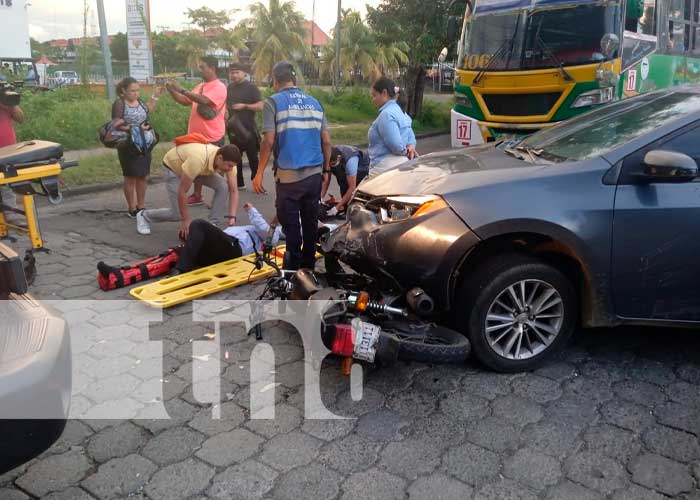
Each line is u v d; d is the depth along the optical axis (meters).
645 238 3.62
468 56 9.46
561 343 3.86
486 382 3.72
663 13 10.43
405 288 3.72
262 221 5.80
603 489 2.83
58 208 8.21
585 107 8.65
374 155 6.13
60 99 14.87
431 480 2.90
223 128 8.09
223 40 44.12
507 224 3.53
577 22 8.63
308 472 2.97
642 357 4.00
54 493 2.85
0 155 5.71
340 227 4.39
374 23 21.30
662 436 3.20
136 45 16.88
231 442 3.20
